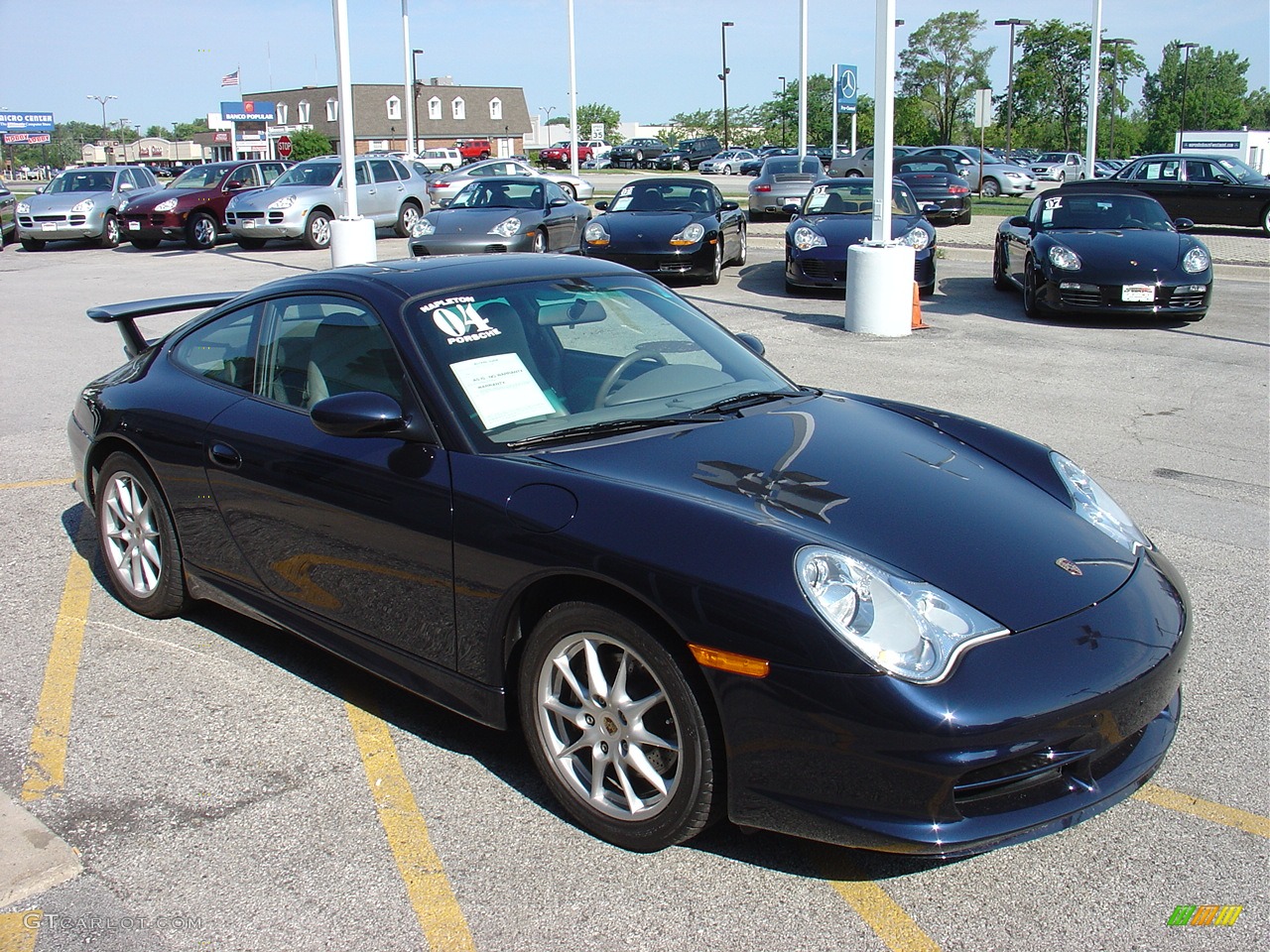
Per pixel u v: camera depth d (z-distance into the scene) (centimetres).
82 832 284
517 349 344
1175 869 272
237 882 265
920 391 816
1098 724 250
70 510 557
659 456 306
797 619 242
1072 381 856
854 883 265
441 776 313
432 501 304
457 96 8938
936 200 2284
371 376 336
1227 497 573
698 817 262
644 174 5362
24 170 11031
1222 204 2067
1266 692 363
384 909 255
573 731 289
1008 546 280
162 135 15625
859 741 238
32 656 389
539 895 260
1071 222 1212
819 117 8188
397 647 325
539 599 292
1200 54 11312
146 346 491
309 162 2173
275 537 356
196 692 363
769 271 1598
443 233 1496
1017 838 245
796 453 315
